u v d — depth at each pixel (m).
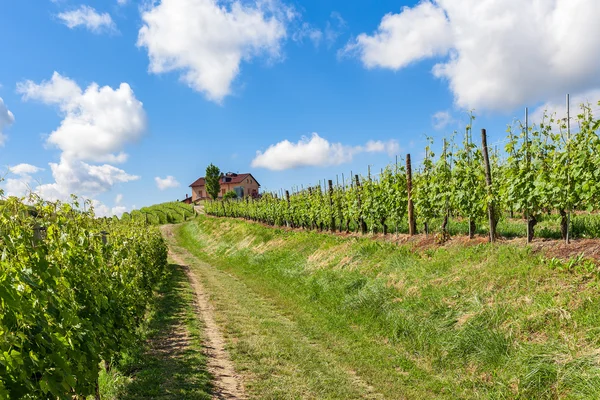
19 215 3.28
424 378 5.07
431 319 6.17
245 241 20.77
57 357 2.71
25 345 2.53
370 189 12.85
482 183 8.40
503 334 5.01
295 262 13.12
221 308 9.22
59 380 2.67
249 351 6.13
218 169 60.50
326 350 6.29
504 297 5.67
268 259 15.06
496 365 4.73
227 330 7.33
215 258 20.59
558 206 6.54
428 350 5.67
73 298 3.61
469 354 5.15
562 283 5.36
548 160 6.82
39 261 3.03
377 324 6.86
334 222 16.52
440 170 9.68
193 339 6.72
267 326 7.61
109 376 4.99
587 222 7.47
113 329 4.70
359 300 7.84
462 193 8.69
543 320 4.86
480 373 4.82
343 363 5.73
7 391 2.20
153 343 6.54
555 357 4.25
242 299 10.24
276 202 23.45
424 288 7.10
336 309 8.20
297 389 4.81
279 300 9.89
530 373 4.18
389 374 5.28
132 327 6.08
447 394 4.62
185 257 22.52
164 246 16.11
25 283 2.74
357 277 9.07
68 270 3.80
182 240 32.66
